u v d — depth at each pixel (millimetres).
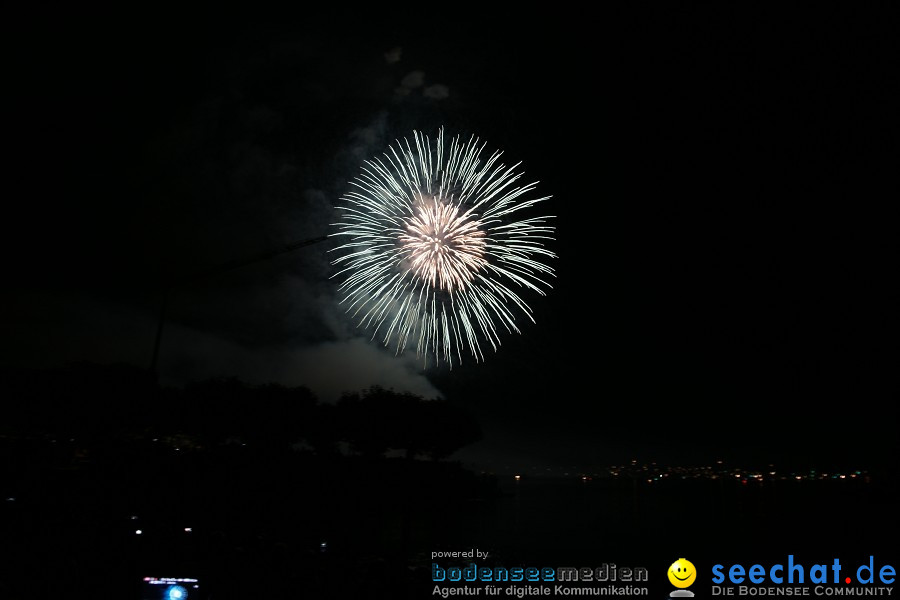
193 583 14602
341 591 18516
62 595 16500
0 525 23094
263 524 41812
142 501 39219
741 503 147250
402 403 48312
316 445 51625
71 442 48156
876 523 85000
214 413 51062
